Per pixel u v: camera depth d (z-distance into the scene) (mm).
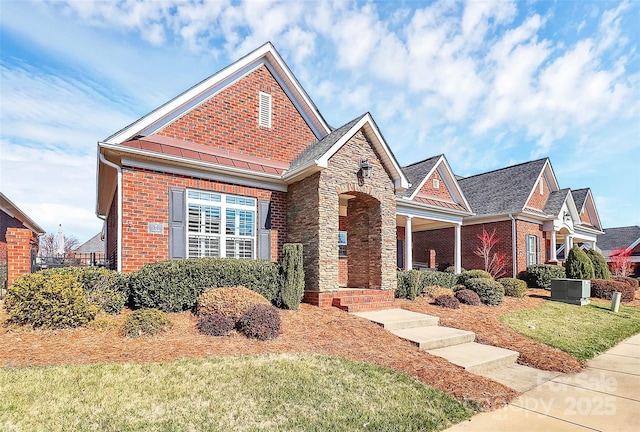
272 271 10102
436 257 24109
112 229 13383
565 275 18859
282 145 13320
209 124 11680
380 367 6574
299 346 7367
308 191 11547
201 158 10977
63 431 4000
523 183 22516
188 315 8555
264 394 5172
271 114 13172
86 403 4594
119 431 4070
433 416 4996
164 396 4898
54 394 4727
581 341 9672
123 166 9742
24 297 7043
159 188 10219
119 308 8375
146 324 7133
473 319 10930
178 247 10344
